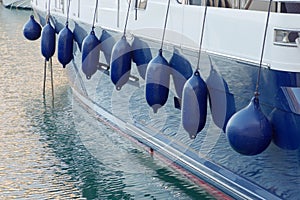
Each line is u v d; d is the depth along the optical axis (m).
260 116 5.12
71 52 9.72
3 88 12.30
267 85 5.15
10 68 14.45
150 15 6.95
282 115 5.14
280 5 4.97
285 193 5.49
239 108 5.64
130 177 7.41
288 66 4.91
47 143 8.78
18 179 7.38
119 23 7.79
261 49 5.13
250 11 5.23
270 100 5.19
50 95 11.67
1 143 8.80
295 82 4.93
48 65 14.44
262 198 5.73
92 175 7.50
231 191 6.17
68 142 8.81
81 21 9.26
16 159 8.10
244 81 5.43
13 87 12.41
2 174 7.53
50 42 10.53
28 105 10.96
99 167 7.74
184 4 6.24
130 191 7.02
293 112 5.00
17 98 11.48
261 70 5.15
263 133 5.10
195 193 6.77
